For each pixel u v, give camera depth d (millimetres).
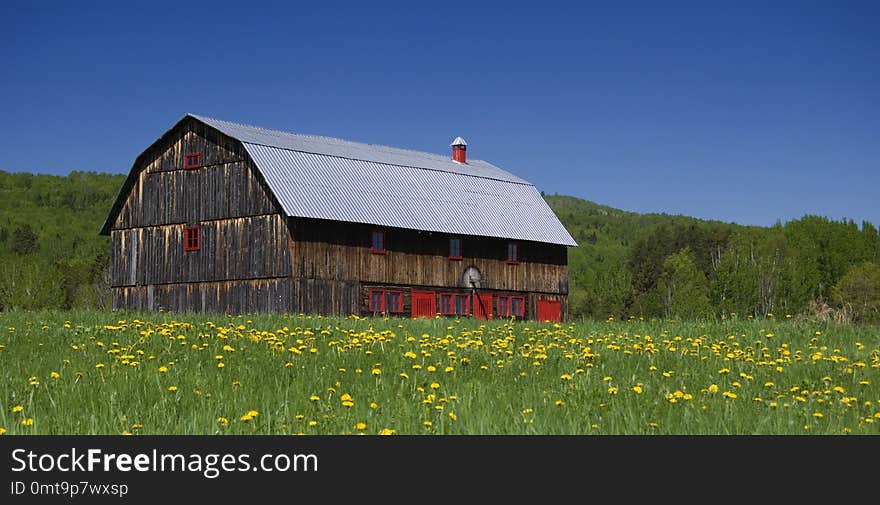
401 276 51719
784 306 110000
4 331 21594
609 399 13531
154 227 52844
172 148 52531
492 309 56312
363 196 50969
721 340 21484
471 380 15188
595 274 180125
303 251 47375
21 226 190125
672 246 152125
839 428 12141
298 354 17578
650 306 121375
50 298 113812
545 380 15367
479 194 58406
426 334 21125
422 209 53406
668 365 17297
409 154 62125
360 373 15664
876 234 153000
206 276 50156
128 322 24188
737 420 12203
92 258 155750
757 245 140375
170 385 14367
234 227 49312
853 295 102000
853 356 19234
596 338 21875
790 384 15352
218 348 18469
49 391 13641
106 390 13719
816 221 152875
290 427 11742
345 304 48969
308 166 50188
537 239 58281
